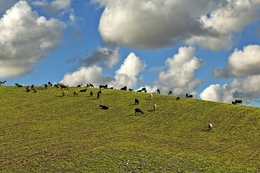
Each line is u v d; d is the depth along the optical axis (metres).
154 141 52.66
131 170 39.41
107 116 69.06
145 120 66.25
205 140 54.03
